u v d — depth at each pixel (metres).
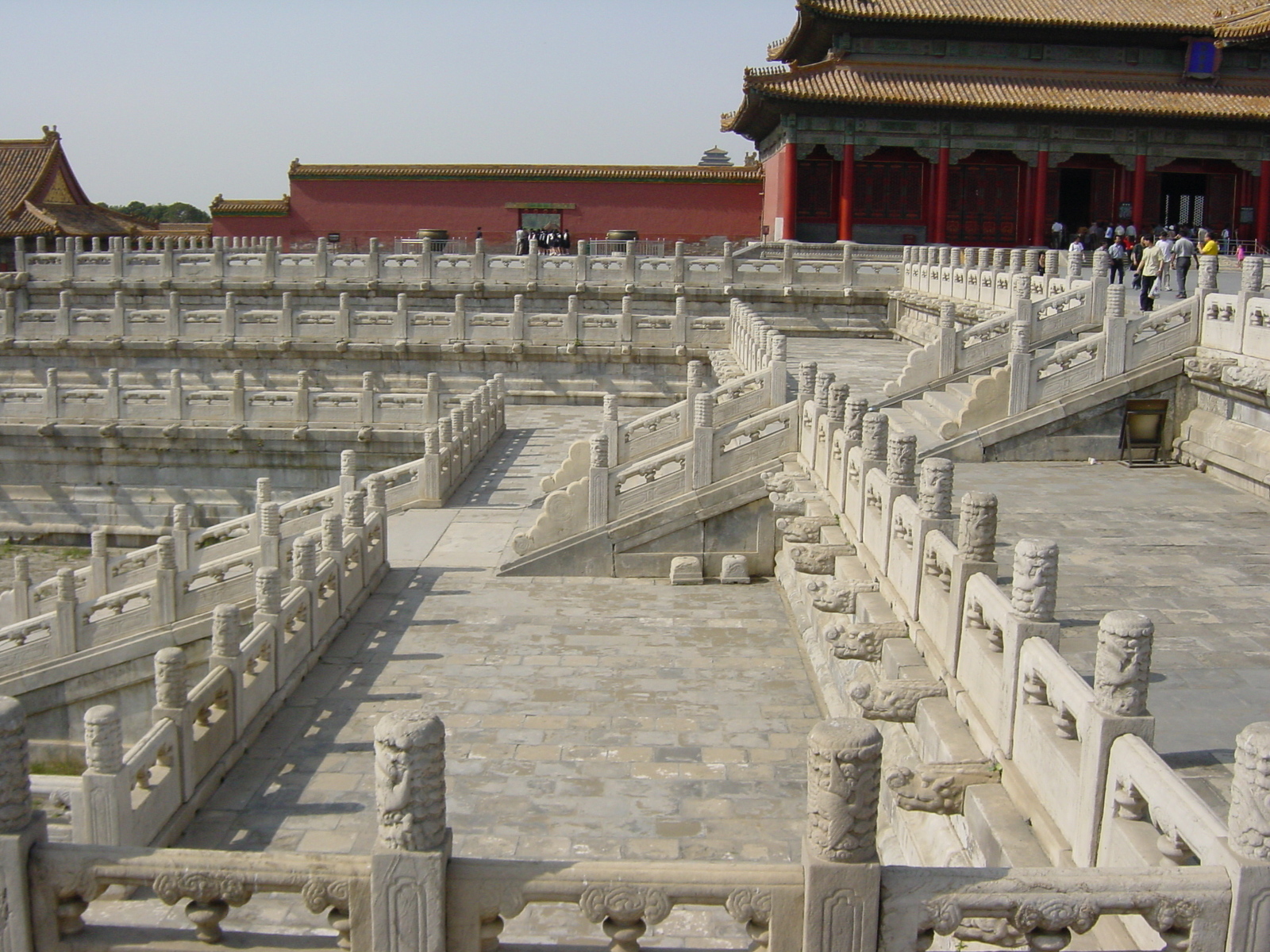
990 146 58.53
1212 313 21.97
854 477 16.20
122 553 37.25
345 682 17.12
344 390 39.03
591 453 23.97
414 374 43.28
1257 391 19.48
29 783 7.31
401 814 6.75
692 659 18.11
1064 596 13.49
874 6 56.44
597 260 47.59
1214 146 59.19
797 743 14.99
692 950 8.20
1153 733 7.27
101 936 7.41
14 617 24.95
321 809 13.47
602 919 6.86
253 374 44.09
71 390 37.06
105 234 72.25
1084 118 57.59
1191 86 58.91
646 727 15.46
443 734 6.84
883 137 58.16
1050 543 8.77
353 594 20.33
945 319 26.59
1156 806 6.75
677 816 13.05
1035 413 22.27
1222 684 10.68
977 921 6.88
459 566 23.17
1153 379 22.17
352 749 14.95
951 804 9.12
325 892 7.05
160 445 36.69
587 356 42.34
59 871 7.21
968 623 10.23
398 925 6.87
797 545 16.22
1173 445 22.30
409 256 47.81
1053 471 21.47
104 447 37.00
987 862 8.38
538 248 60.88
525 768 14.22
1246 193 61.50
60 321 44.53
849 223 58.69
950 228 61.28
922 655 11.60
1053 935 6.41
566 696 16.58
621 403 42.66
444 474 28.33
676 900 6.71
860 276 47.72
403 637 19.08
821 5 55.62
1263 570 14.68
